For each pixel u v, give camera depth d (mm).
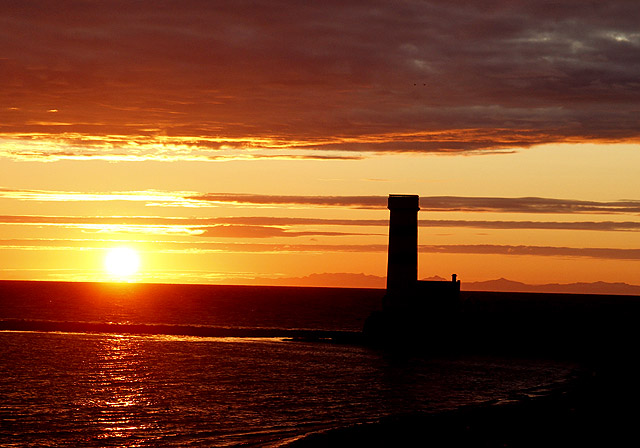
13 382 65375
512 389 65312
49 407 54406
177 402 57219
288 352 92312
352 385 66312
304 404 56875
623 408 51250
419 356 89562
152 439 45062
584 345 94688
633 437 42062
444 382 68812
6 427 47531
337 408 55469
